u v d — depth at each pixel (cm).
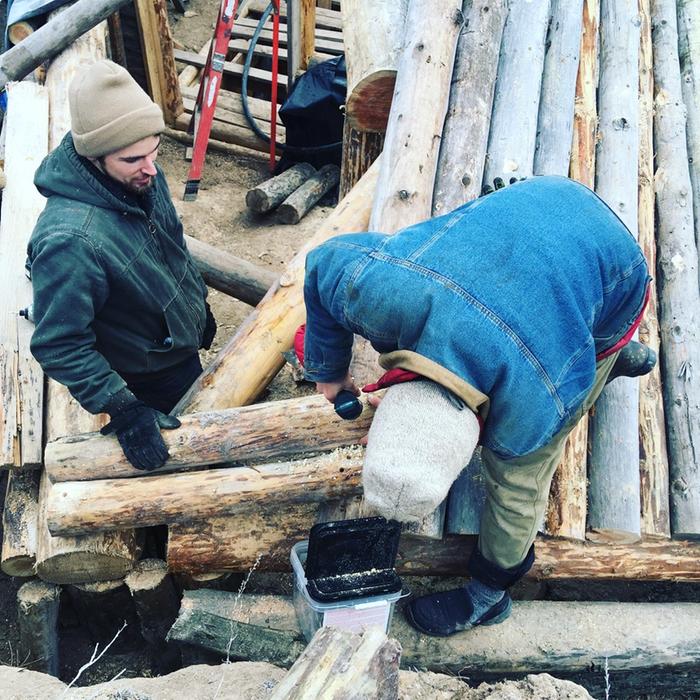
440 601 283
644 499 295
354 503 270
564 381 178
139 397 330
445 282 170
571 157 367
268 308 343
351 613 230
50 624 306
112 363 296
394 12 407
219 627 274
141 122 234
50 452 275
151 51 655
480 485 274
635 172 367
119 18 638
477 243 175
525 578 298
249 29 800
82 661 328
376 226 300
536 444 184
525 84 363
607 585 330
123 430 266
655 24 459
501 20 377
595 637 285
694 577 294
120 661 329
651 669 285
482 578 268
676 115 413
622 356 259
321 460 271
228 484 272
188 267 305
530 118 354
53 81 508
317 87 651
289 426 270
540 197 188
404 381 175
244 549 285
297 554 257
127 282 264
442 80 335
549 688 223
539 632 287
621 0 427
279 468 273
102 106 229
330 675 174
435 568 291
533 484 238
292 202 615
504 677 286
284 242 602
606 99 392
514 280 171
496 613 283
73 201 248
